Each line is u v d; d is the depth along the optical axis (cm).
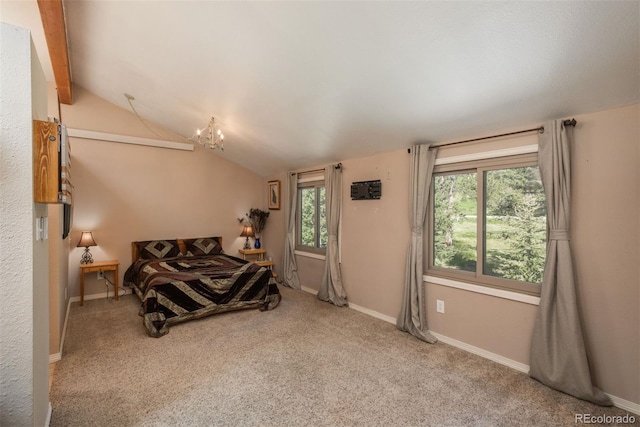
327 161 444
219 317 363
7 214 124
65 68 297
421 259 317
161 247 481
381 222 369
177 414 190
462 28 173
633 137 201
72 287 425
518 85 207
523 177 260
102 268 419
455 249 309
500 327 264
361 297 393
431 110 259
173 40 253
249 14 203
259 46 231
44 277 163
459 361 263
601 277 213
